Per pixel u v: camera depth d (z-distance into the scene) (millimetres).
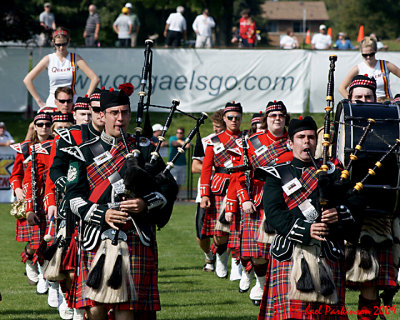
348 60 51031
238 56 51781
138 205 11930
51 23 62875
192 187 46219
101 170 12344
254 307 18078
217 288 20797
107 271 11859
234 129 21703
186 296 19531
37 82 53250
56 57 25719
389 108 14781
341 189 12031
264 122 18453
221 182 21922
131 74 51875
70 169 12500
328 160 12953
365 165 14094
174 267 24469
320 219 12211
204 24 57500
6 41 60281
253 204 18062
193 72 52125
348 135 14359
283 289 12273
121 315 12016
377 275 14961
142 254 12172
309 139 12461
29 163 18938
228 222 21594
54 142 15602
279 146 17859
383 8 175375
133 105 51969
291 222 12211
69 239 15062
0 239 31031
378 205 14266
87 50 51562
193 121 53938
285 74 51656
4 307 18250
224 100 52156
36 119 19547
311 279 11961
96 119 13086
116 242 11953
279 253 12352
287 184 12359
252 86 51906
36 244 19500
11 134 53719
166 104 52344
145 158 12773
